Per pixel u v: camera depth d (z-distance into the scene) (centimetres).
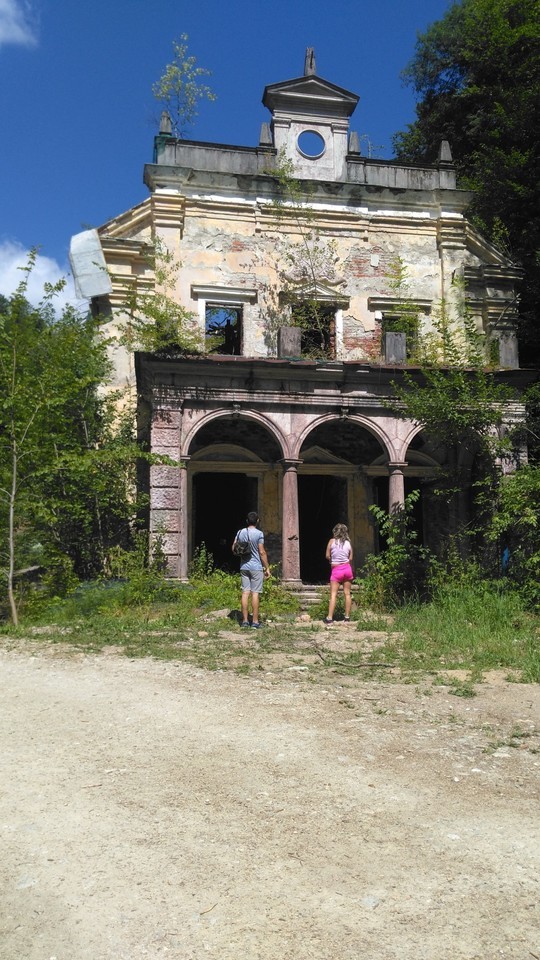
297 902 414
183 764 611
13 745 657
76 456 1445
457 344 2064
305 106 2214
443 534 2080
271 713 748
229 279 2083
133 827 501
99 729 699
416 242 2205
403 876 441
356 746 655
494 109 2744
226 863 455
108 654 1020
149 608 1394
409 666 959
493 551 1630
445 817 518
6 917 404
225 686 849
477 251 2280
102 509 1708
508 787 570
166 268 2045
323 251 2133
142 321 1877
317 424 1716
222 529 2025
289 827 502
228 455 2005
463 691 831
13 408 1387
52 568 1551
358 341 2128
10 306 1475
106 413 1820
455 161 2994
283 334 1788
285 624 1322
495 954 371
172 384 1636
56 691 827
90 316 1962
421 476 2078
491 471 1706
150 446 1702
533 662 966
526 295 2453
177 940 383
